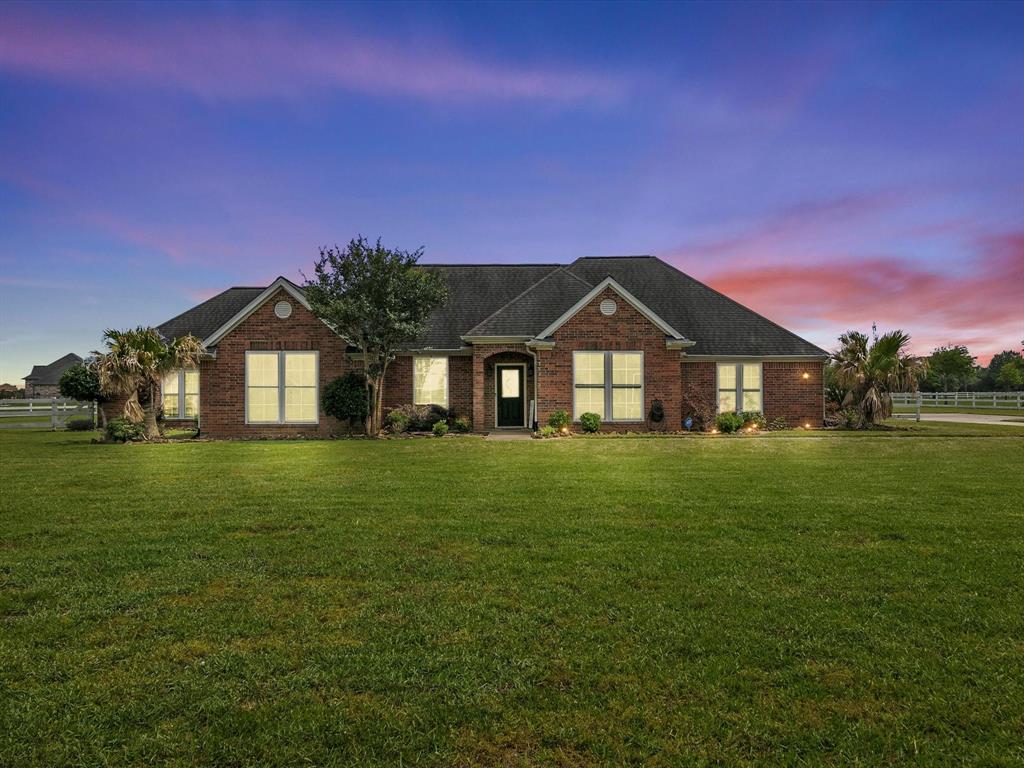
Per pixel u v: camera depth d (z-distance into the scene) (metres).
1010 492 9.47
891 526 7.27
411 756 3.00
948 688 3.60
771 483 10.39
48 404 31.89
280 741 3.12
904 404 48.03
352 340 20.69
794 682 3.69
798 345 23.91
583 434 20.48
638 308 21.59
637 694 3.55
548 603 4.91
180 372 23.91
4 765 2.94
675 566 5.81
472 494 9.45
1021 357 73.56
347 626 4.49
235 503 8.80
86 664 3.92
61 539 6.87
